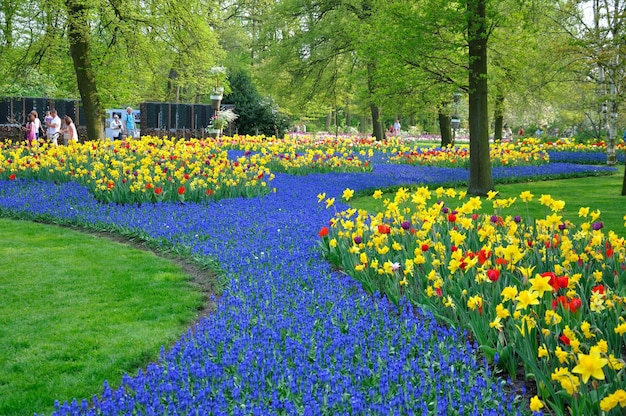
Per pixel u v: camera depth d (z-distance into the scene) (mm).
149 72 22625
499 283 5285
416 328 4867
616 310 4543
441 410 3584
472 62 14312
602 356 4117
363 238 7266
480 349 4762
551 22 22156
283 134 34438
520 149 26000
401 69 14969
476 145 14914
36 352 5156
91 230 10094
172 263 8047
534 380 4395
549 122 42938
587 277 5613
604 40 16438
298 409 3660
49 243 9117
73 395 4406
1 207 11414
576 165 22391
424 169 19484
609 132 23609
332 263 7574
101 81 21844
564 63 21203
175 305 6359
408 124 69375
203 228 9242
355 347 4609
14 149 17469
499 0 13711
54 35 19469
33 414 4074
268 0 47531
